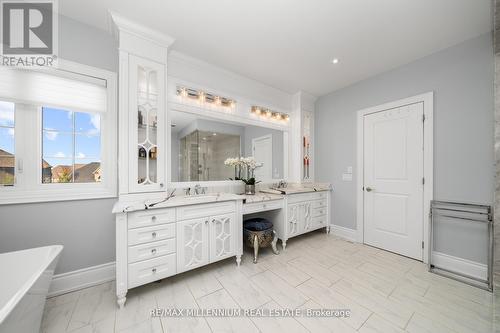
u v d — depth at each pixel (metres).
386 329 1.34
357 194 2.92
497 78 1.58
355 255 2.47
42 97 1.66
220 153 2.60
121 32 1.76
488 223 1.83
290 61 2.38
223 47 2.12
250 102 2.87
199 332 1.31
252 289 1.77
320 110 3.43
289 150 3.35
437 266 2.16
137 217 1.61
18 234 1.58
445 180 2.14
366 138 2.83
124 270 1.54
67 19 1.73
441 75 2.17
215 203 2.03
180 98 2.26
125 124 1.78
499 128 1.58
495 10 1.54
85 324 1.37
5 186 1.59
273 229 2.64
